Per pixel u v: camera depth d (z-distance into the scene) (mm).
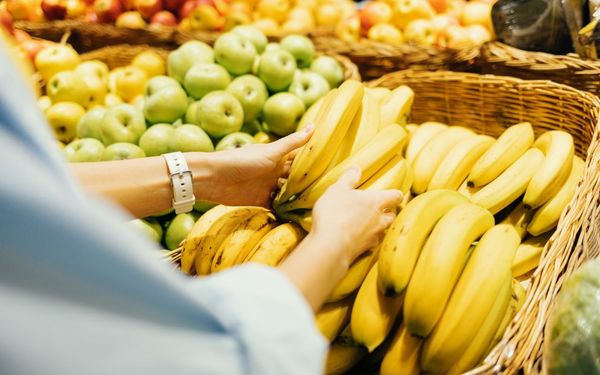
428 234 938
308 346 510
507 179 1161
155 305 436
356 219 787
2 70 369
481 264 880
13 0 2797
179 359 445
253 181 1172
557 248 969
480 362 859
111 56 2264
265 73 1688
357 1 3199
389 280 860
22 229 366
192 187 1117
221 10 2533
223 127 1545
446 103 1672
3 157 355
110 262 399
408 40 2162
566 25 1674
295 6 2709
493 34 1976
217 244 1087
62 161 407
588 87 1537
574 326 805
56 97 1818
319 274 700
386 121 1275
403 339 898
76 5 2809
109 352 413
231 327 485
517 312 909
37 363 385
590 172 1104
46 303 388
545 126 1491
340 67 1907
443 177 1200
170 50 2412
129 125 1593
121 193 1066
